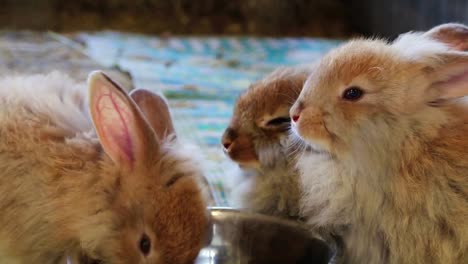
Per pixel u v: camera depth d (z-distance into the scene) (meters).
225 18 1.85
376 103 0.77
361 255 0.79
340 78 0.78
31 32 1.53
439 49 0.78
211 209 0.81
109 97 0.75
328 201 0.80
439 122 0.77
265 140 0.84
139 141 0.77
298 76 0.85
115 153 0.77
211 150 0.99
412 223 0.77
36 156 0.78
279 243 0.81
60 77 0.86
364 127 0.77
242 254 0.81
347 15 1.85
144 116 0.78
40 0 1.77
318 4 1.86
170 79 1.26
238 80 1.27
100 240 0.77
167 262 0.75
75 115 0.81
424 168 0.77
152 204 0.76
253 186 0.86
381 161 0.77
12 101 0.80
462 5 1.29
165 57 1.44
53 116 0.80
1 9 1.74
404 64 0.78
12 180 0.78
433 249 0.77
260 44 1.59
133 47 1.51
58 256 0.79
